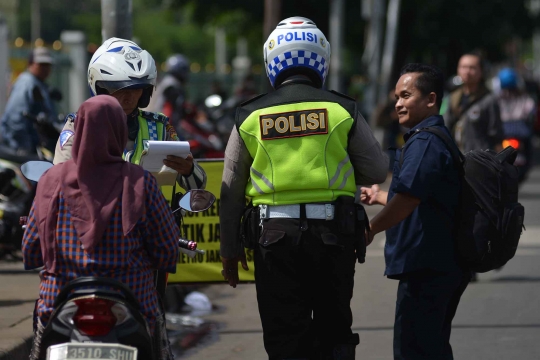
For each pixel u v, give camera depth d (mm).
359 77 82188
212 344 14055
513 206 9797
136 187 7859
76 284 7520
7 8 73062
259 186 9172
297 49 9398
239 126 9227
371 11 54875
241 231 9461
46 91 21672
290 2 70875
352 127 9164
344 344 9469
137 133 9656
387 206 9523
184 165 9180
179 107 24125
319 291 9445
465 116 18422
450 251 9680
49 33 151875
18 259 19281
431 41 73438
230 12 79625
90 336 7340
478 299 17516
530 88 40406
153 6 89250
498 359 13125
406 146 9727
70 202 7770
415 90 10148
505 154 10086
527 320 15688
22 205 18516
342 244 9078
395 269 9711
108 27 15523
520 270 20594
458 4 72250
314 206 9070
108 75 9398
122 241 7781
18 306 14922
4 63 28938
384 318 15859
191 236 13766
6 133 21328
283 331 9289
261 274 9266
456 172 9672
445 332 10203
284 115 9117
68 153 9102
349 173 9203
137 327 7523
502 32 74062
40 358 7613
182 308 16609
